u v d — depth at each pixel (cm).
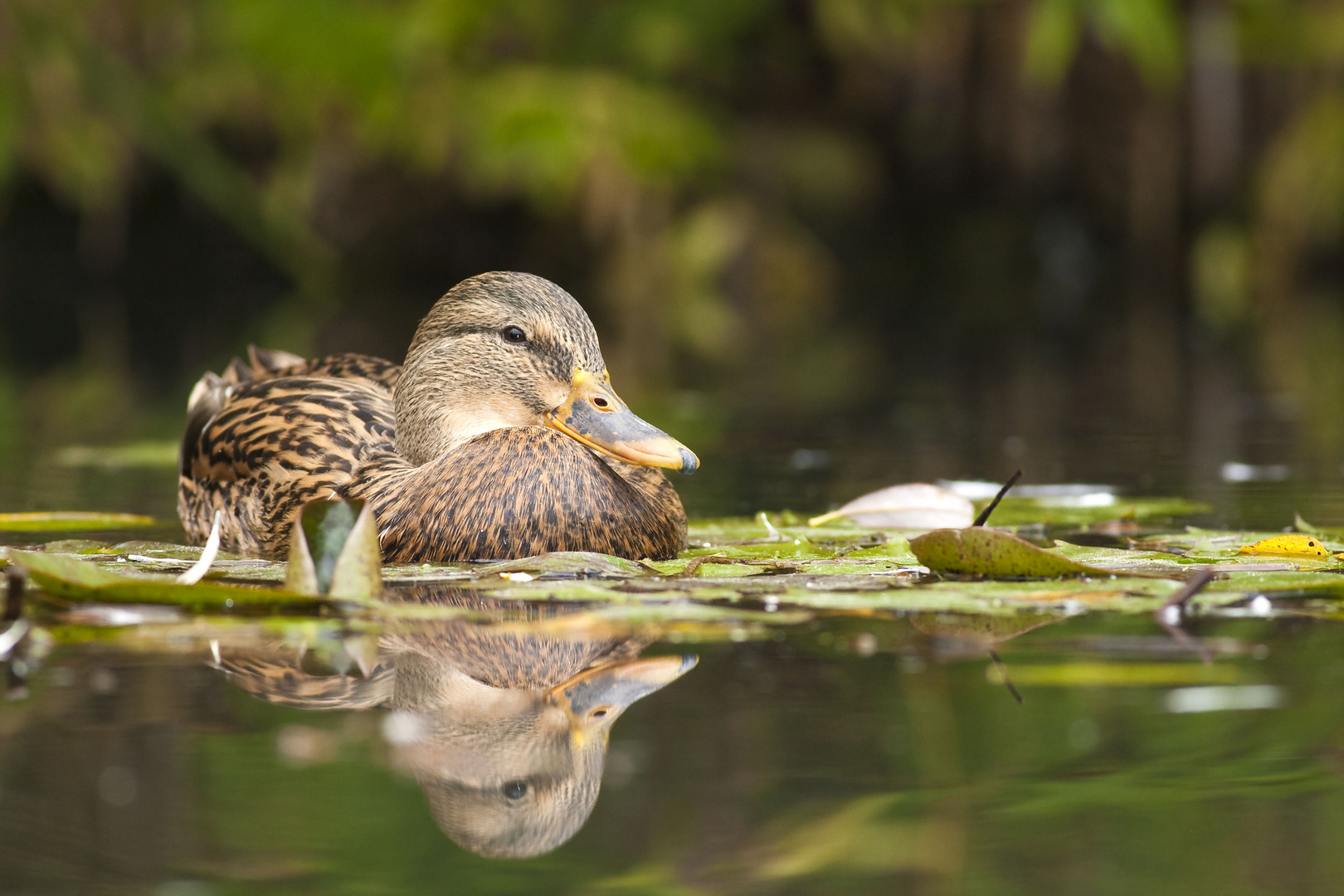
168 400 1655
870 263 3309
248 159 3228
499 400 866
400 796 414
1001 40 3209
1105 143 3212
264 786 420
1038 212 3291
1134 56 2978
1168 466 1155
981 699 497
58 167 2984
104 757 442
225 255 3297
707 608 604
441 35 2978
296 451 900
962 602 617
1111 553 741
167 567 738
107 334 2389
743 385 1820
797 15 3378
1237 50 3036
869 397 1689
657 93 3089
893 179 3384
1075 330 2486
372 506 805
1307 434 1338
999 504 976
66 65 2925
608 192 2988
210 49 3030
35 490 1073
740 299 3083
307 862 371
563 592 638
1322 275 3106
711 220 3070
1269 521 895
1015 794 417
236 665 538
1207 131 3073
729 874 368
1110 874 367
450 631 591
